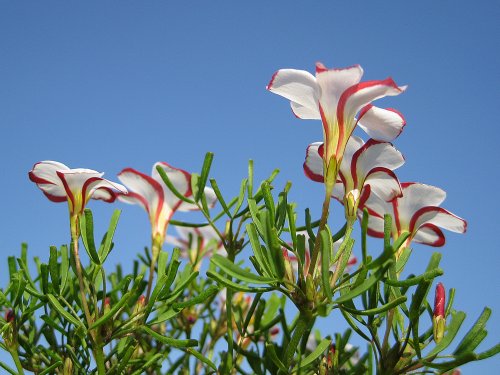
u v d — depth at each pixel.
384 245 0.17
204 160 0.21
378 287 0.18
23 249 0.20
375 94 0.17
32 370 0.20
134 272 0.23
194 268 0.24
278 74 0.17
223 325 0.24
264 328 0.20
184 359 0.22
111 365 0.20
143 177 0.22
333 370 0.19
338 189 0.20
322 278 0.15
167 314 0.18
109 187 0.20
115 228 0.19
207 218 0.21
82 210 0.19
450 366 0.16
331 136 0.17
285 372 0.17
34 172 0.19
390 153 0.18
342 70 0.16
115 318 0.20
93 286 0.19
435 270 0.16
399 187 0.18
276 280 0.16
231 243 0.21
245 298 0.24
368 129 0.18
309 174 0.19
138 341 0.20
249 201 0.17
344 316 0.18
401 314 0.19
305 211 0.19
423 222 0.19
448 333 0.17
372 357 0.18
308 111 0.18
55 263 0.18
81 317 0.19
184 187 0.22
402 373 0.17
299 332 0.17
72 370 0.19
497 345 0.16
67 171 0.19
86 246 0.18
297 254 0.17
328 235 0.17
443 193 0.19
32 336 0.20
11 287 0.18
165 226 0.22
